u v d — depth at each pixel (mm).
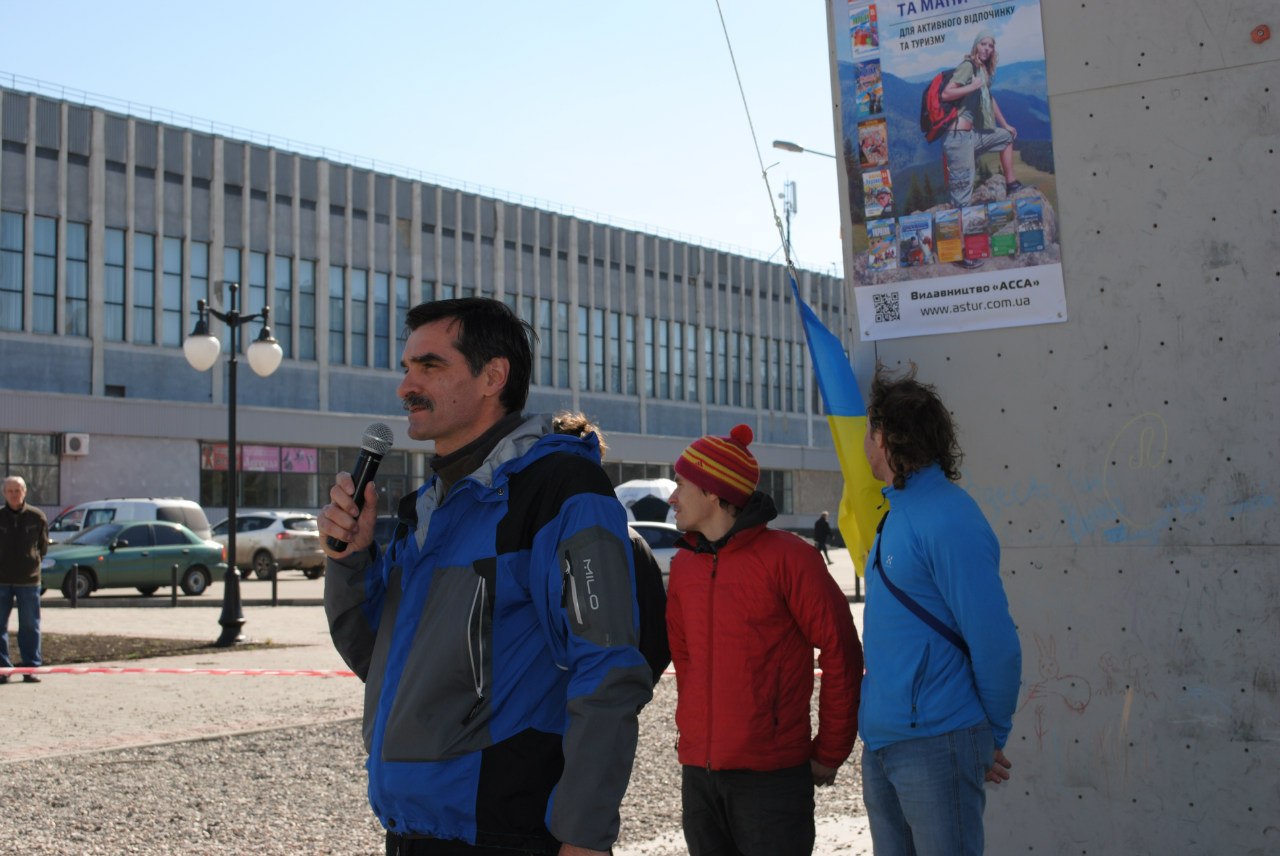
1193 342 4137
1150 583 4148
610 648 2457
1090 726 4191
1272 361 4055
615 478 61812
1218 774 4039
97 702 10781
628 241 64312
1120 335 4215
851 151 4543
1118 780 4148
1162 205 4188
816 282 75312
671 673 12914
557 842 2535
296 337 50312
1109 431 4215
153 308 46500
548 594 2529
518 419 2791
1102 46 4262
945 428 3320
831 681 3662
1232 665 4047
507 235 58594
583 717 2420
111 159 45750
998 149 4359
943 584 3184
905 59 4477
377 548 2883
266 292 49562
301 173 50938
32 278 43625
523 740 2537
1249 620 4035
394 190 54062
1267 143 4090
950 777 3207
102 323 44969
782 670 3695
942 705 3223
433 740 2520
